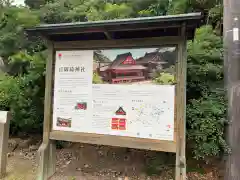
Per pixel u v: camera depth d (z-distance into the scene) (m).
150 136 2.58
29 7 5.96
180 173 2.41
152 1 6.15
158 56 2.62
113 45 2.77
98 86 2.82
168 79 2.56
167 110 2.54
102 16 5.30
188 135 3.03
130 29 2.57
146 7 6.21
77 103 2.89
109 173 3.49
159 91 2.59
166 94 2.56
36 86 4.22
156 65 2.62
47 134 2.96
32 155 4.21
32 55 4.86
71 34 2.91
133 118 2.65
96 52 2.86
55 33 2.82
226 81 3.19
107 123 2.75
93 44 2.85
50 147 3.08
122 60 2.75
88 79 2.87
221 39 3.74
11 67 5.08
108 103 2.77
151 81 2.62
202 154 3.02
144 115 2.62
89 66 2.87
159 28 2.53
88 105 2.84
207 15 4.86
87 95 2.85
